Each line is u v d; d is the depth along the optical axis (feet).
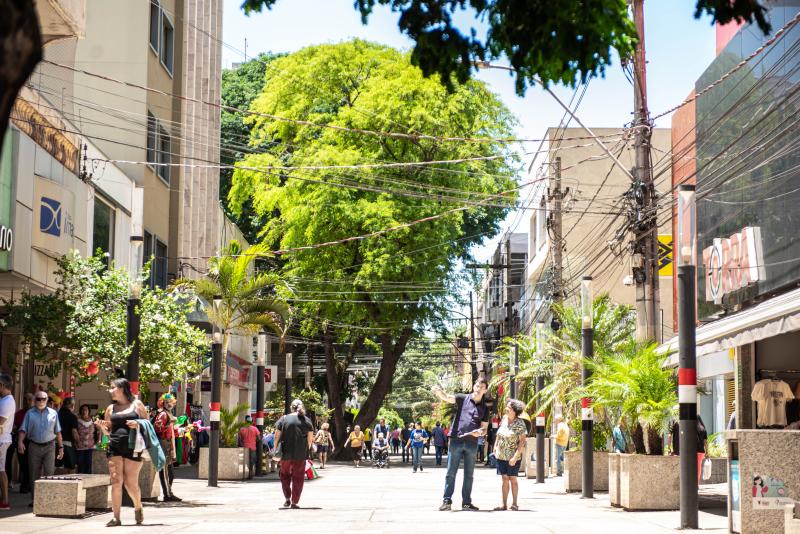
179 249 138.10
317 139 159.53
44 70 89.71
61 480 50.19
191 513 55.21
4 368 77.56
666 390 57.41
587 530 44.45
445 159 155.12
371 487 86.12
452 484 57.11
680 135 114.73
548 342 95.96
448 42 19.51
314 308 159.94
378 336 173.47
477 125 157.69
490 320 208.54
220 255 110.01
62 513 49.83
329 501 66.44
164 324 75.97
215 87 153.28
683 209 48.91
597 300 90.48
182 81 139.54
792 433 41.29
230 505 62.18
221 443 98.43
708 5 19.58
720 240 80.53
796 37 66.95
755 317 56.54
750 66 74.79
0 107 12.82
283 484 59.41
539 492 78.64
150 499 62.59
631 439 59.82
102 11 115.34
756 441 41.34
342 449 174.09
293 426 59.52
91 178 88.07
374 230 149.79
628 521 49.37
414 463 126.72
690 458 46.73
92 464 55.52
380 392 169.17
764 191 71.87
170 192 137.69
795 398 71.87
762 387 71.46
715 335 61.67
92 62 114.73
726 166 79.36
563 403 89.97
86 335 69.51
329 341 174.60
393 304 160.66
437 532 43.60
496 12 19.34
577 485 77.00
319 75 158.30
